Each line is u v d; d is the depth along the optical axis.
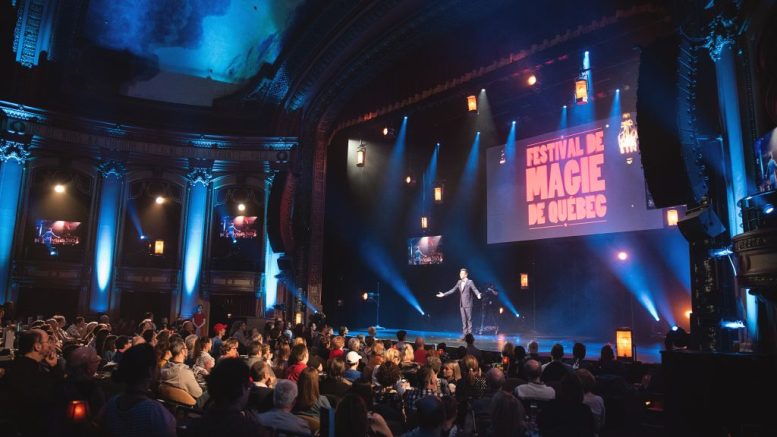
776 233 6.70
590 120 20.09
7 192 21.38
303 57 22.64
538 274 23.11
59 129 22.42
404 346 10.60
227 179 24.97
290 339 13.89
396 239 27.25
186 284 23.80
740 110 9.11
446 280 25.61
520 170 21.94
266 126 25.69
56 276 22.02
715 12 9.22
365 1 19.17
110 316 22.59
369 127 25.47
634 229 18.30
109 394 6.06
